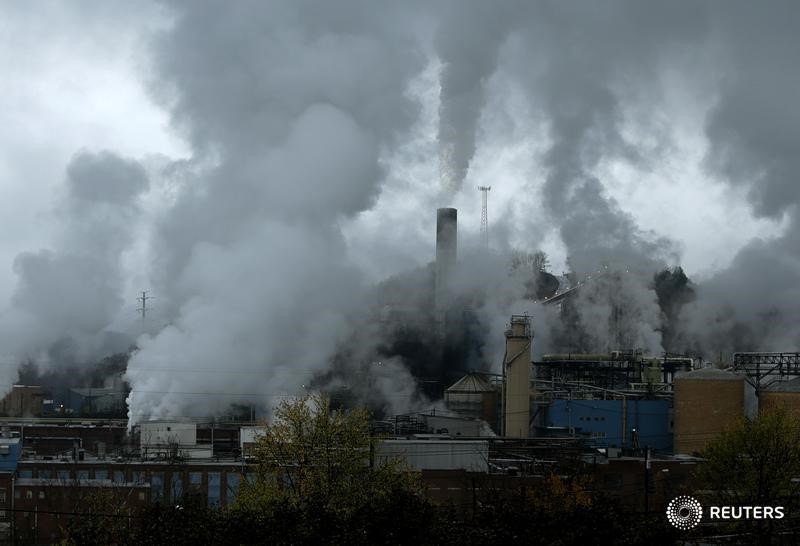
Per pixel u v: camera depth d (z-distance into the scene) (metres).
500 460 159.62
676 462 165.12
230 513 83.06
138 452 182.25
